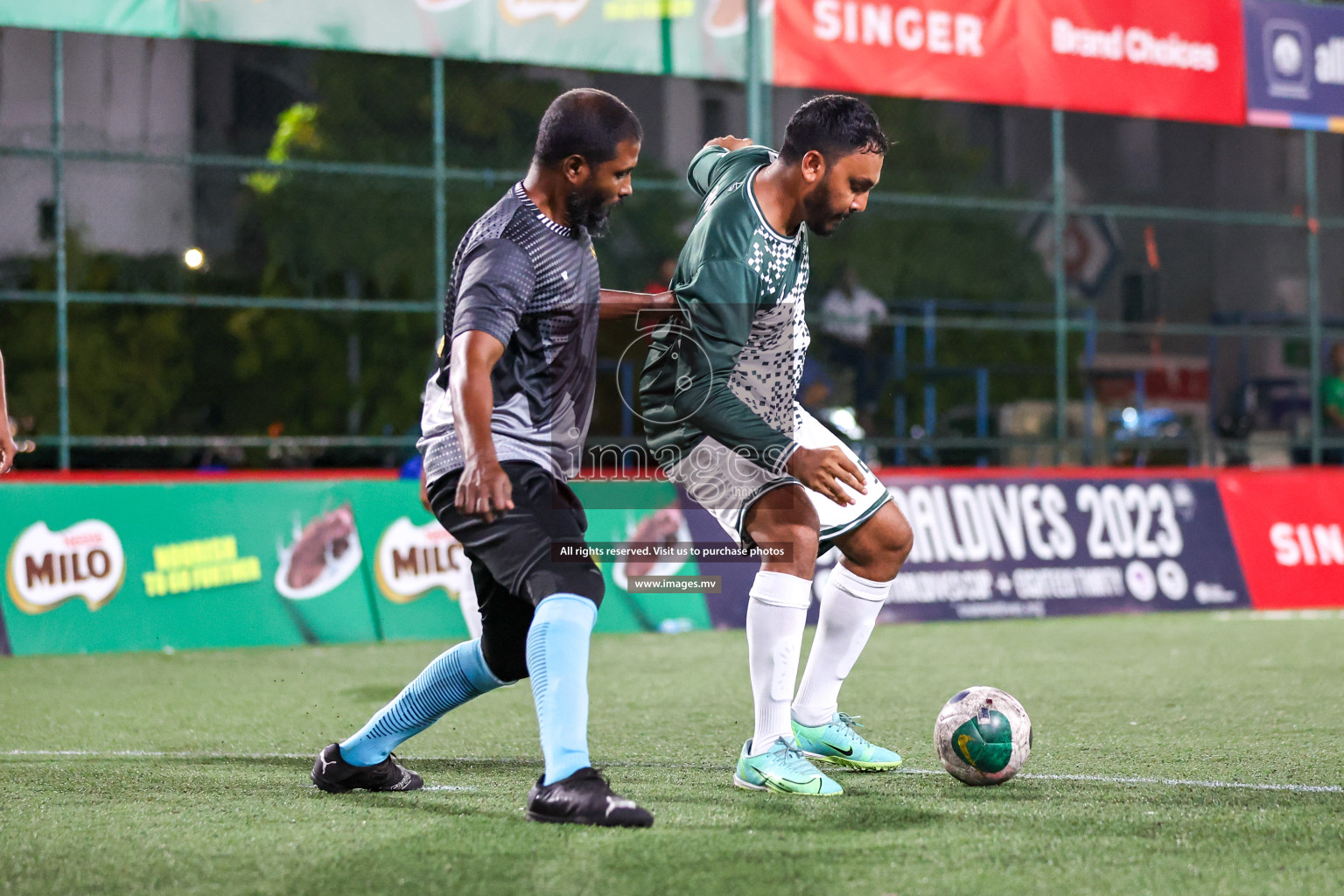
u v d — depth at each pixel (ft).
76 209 146.72
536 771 32.94
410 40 75.77
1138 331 95.66
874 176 30.07
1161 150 193.16
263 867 23.08
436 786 30.76
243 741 39.01
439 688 28.63
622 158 25.88
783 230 30.45
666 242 164.76
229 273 157.89
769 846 24.34
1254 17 90.43
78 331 148.97
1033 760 34.45
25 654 64.64
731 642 68.39
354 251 161.99
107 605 66.64
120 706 46.93
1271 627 74.49
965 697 30.81
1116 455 131.44
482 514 24.36
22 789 30.63
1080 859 23.50
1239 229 188.14
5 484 66.08
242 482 70.33
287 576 70.03
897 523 31.73
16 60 144.46
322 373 161.38
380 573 71.82
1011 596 81.00
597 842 24.61
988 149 191.42
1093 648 64.49
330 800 28.96
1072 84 86.28
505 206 26.25
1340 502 90.27
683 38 79.36
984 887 21.74
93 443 78.28
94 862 23.58
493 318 24.99
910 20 82.94
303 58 160.25
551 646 25.76
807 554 30.14
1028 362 180.75
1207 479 87.66
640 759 35.17
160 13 72.18
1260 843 24.79
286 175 157.79
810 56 80.84
